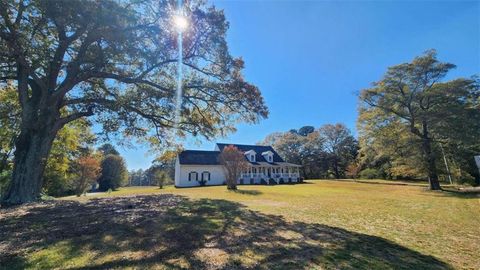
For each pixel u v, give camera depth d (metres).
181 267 3.78
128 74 12.46
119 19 9.74
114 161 48.75
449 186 28.23
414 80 24.17
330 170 58.06
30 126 10.55
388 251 5.18
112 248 4.51
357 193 19.47
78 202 10.30
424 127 23.98
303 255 4.56
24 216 7.16
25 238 5.04
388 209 11.20
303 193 18.80
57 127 11.34
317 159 57.66
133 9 10.59
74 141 21.61
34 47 9.45
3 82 13.83
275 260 4.25
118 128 12.95
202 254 4.36
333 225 7.43
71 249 4.42
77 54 11.74
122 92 13.98
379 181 39.50
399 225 7.93
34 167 10.34
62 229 5.75
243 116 13.09
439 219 9.05
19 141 10.43
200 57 12.47
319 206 11.52
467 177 26.06
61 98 11.48
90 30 10.08
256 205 11.05
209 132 13.90
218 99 12.77
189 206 9.60
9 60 10.22
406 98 24.06
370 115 26.44
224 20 11.66
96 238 5.07
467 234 6.93
